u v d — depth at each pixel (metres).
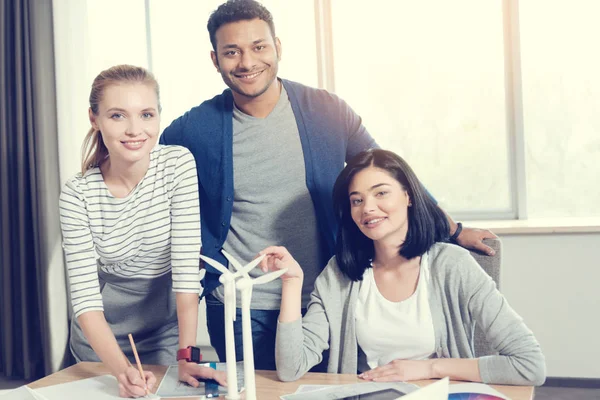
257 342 1.93
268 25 1.84
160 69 3.72
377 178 1.59
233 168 1.93
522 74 3.43
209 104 1.99
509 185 3.48
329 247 1.94
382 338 1.60
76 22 3.57
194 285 1.65
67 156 3.54
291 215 1.92
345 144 2.01
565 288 3.21
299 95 1.96
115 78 1.51
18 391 1.50
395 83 3.55
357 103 3.60
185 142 1.97
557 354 3.25
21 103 3.52
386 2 3.52
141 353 1.92
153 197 1.65
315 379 1.50
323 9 3.54
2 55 3.53
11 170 3.59
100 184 1.64
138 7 3.71
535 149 3.46
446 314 1.57
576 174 3.42
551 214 3.47
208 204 1.96
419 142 3.56
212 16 1.84
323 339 1.63
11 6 3.53
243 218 1.94
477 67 3.46
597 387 3.20
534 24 3.39
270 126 1.92
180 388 1.47
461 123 3.51
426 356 1.58
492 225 3.31
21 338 3.66
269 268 1.55
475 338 1.69
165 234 1.68
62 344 3.57
